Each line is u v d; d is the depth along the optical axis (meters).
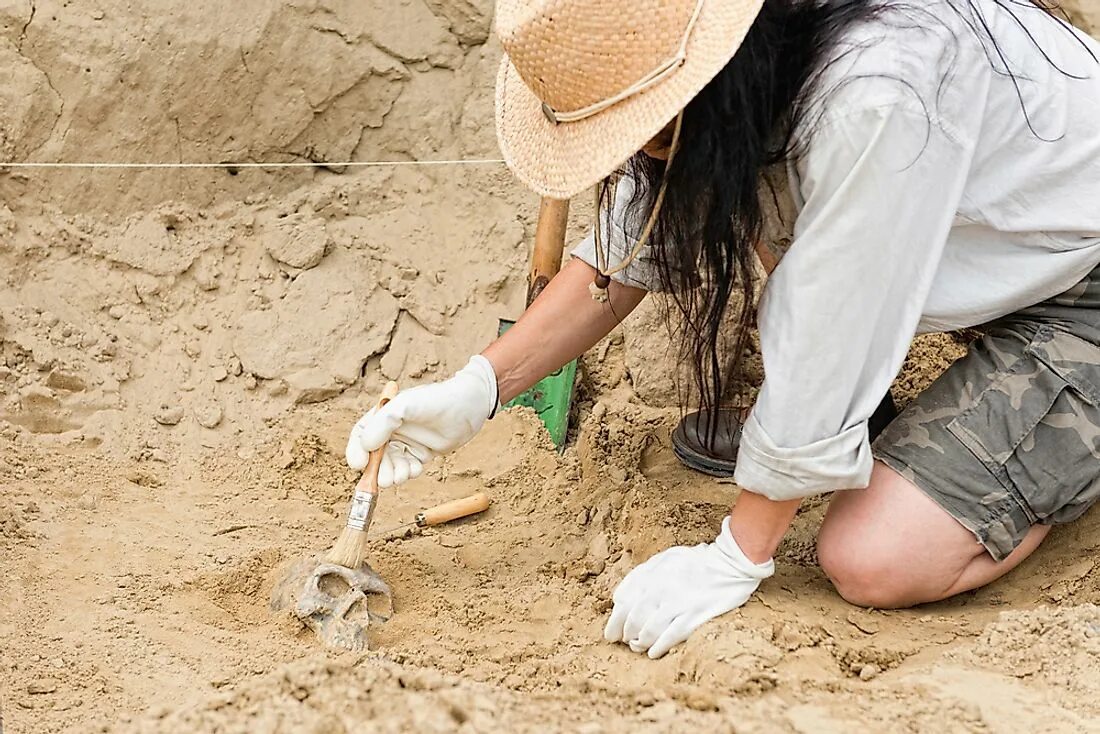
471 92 3.50
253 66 3.28
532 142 2.04
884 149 1.87
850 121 1.86
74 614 2.24
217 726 1.64
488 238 3.42
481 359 2.44
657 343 3.12
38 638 2.14
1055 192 2.14
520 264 3.39
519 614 2.38
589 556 2.59
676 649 2.11
